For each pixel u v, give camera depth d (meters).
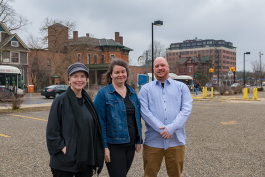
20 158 5.06
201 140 6.62
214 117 10.91
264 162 4.82
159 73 3.17
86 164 2.50
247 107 15.28
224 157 5.15
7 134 7.38
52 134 2.41
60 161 2.42
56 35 40.41
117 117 2.87
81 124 2.45
